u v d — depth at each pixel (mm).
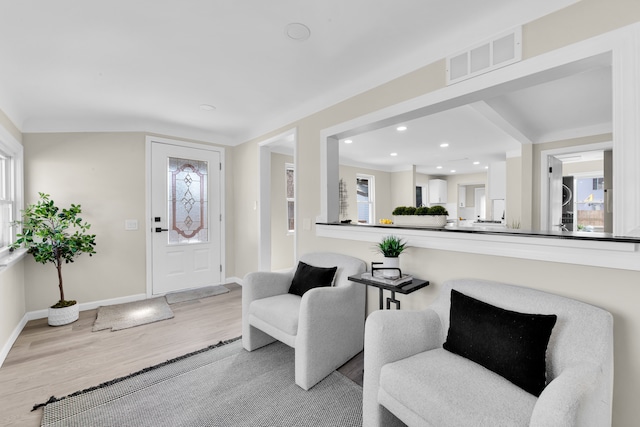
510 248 1720
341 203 6496
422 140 4656
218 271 4453
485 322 1436
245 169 4336
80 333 2814
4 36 1893
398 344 1513
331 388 1958
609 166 3924
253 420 1665
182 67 2338
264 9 1683
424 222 2311
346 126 2691
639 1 1320
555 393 1007
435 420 1166
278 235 5359
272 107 3244
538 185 4172
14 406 1787
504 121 3264
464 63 1885
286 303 2312
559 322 1351
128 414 1711
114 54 2137
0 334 2340
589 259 1441
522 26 1653
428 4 1653
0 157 2904
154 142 3873
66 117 3383
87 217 3518
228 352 2443
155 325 3000
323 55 2178
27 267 3193
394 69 2295
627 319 1350
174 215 4051
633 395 1338
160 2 1612
